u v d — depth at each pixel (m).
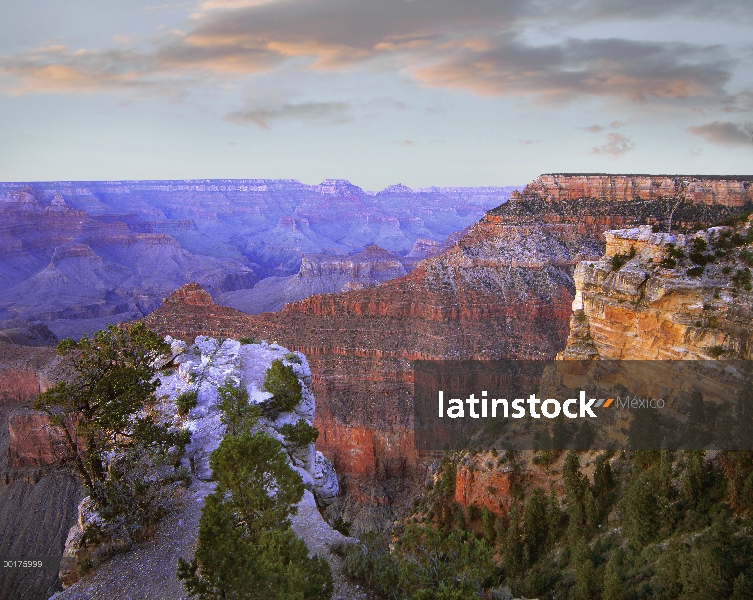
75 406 37.38
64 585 33.84
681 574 33.44
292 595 25.59
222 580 26.11
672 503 41.16
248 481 31.73
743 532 34.75
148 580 31.89
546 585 43.19
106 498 35.97
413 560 34.22
